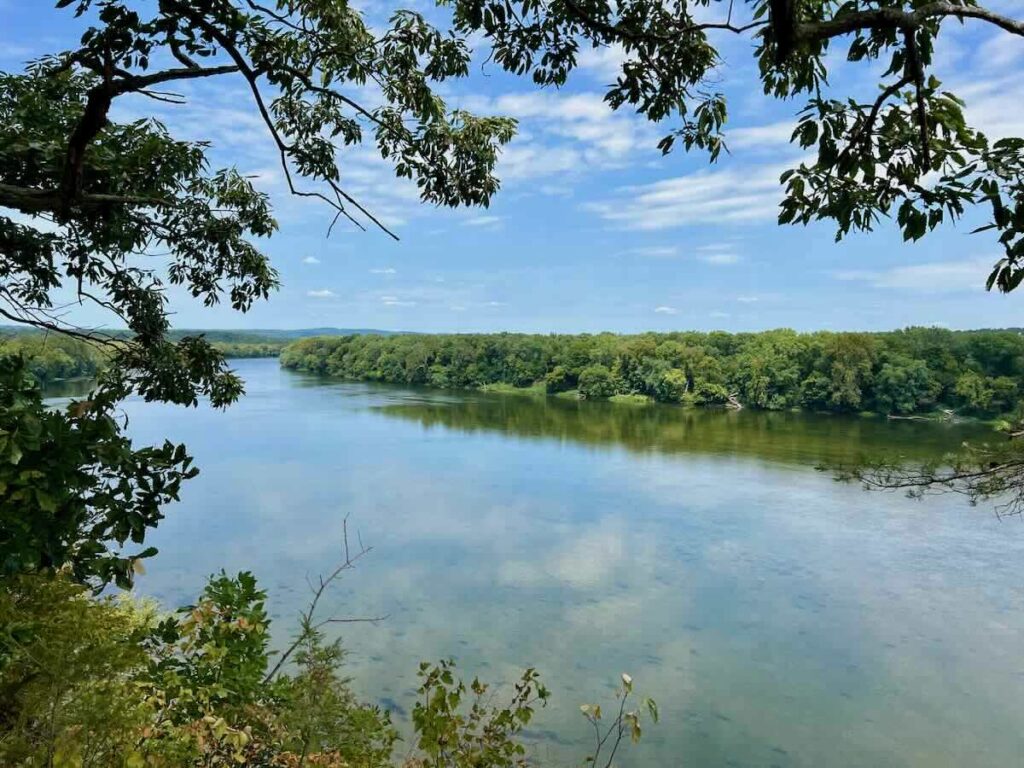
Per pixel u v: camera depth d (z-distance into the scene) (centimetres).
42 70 467
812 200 258
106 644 217
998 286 220
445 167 423
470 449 3584
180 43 270
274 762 282
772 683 1163
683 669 1205
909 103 235
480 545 1900
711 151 345
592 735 980
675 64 322
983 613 1469
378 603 1472
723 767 926
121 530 217
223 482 2648
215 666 312
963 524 2139
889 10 200
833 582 1645
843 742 999
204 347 590
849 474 672
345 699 289
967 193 213
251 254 591
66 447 193
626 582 1634
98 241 447
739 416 5544
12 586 218
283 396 6544
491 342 8725
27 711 192
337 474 2856
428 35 389
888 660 1253
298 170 455
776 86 290
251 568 1655
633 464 3200
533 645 1284
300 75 316
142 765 199
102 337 507
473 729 282
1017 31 197
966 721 1057
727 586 1614
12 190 265
